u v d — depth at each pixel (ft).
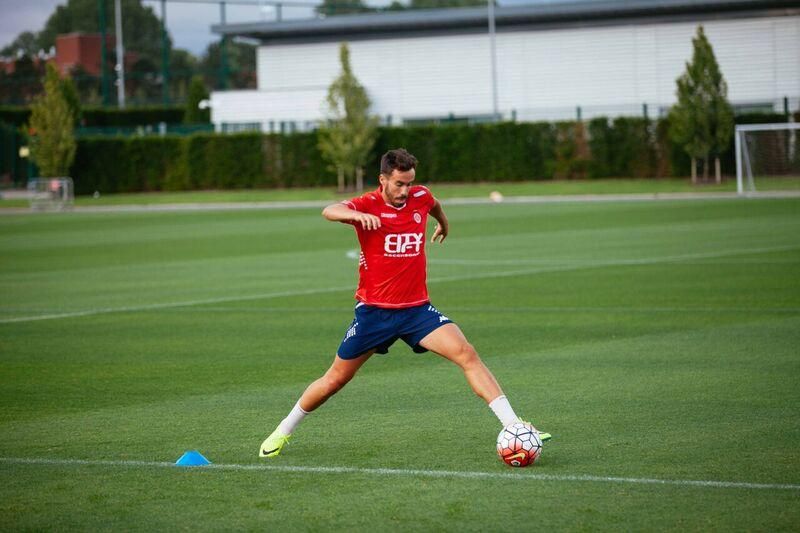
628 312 70.28
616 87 296.92
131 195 289.33
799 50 279.69
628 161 254.88
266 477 34.27
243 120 318.04
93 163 294.66
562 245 120.16
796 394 45.32
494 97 266.98
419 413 43.29
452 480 33.40
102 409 45.37
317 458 36.52
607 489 32.09
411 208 35.35
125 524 29.81
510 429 34.71
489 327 65.77
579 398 45.42
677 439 38.09
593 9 291.99
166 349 60.75
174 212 222.48
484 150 266.16
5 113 340.18
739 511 29.84
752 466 34.37
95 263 115.34
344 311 74.64
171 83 560.61
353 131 262.88
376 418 42.50
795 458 35.27
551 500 31.09
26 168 317.22
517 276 92.53
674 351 56.18
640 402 44.37
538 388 47.57
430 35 313.53
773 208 169.89
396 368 53.42
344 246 128.36
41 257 124.47
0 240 153.17
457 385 48.96
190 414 44.04
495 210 192.65
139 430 41.29
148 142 291.58
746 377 49.03
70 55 563.48
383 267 35.27
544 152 261.85
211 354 58.85
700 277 87.61
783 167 239.30
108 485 33.68
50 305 81.10
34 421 43.24
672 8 285.84
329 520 29.73
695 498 31.07
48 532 29.30
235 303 79.87
